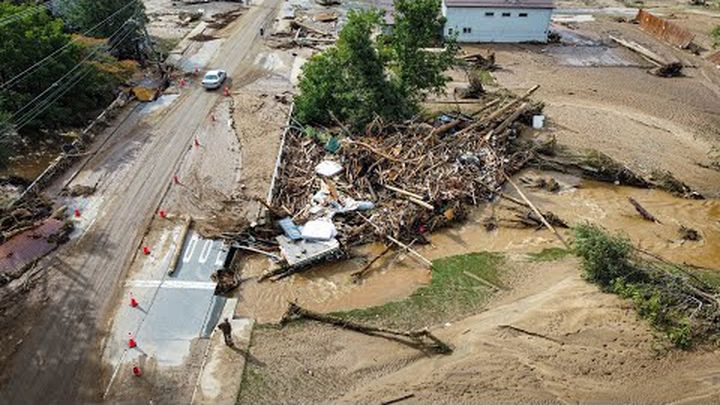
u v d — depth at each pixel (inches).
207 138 1553.9
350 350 924.0
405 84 1587.1
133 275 1066.7
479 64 2128.4
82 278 1051.9
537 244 1201.4
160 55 2071.9
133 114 1674.5
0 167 1244.5
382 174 1336.1
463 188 1333.7
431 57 1608.0
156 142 1525.6
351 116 1549.0
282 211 1227.2
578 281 1031.0
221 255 1127.0
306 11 2664.9
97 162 1424.7
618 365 858.8
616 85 2020.2
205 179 1365.7
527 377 850.1
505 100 1779.0
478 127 1551.4
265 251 1151.6
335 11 2664.9
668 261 1135.0
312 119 1609.3
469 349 903.7
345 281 1093.8
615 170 1444.4
